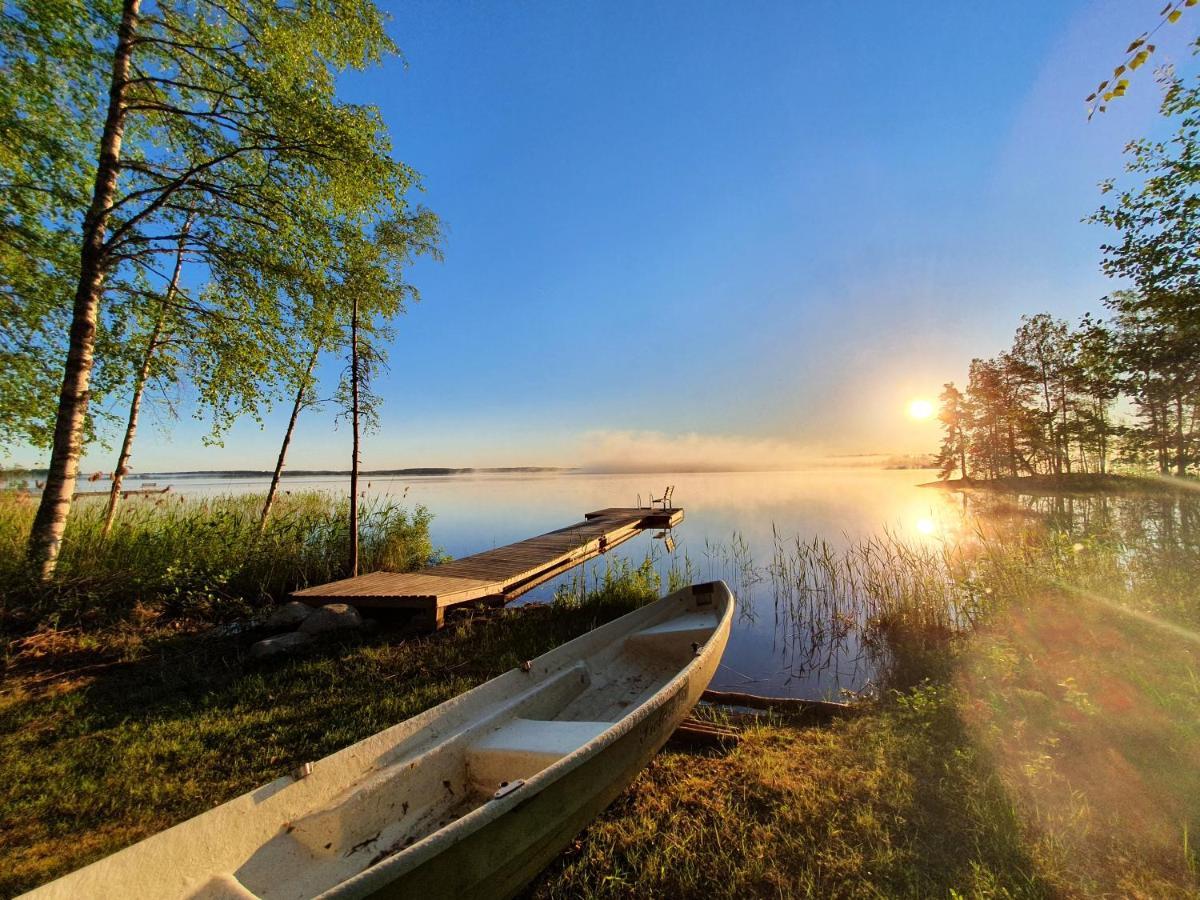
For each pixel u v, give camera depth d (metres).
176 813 3.22
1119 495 18.88
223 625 6.46
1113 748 3.44
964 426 45.97
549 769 2.30
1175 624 4.97
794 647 7.18
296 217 7.44
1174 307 9.73
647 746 3.07
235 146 7.50
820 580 10.38
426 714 3.13
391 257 9.91
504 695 3.68
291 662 5.53
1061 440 28.38
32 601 5.85
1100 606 5.71
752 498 33.44
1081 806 2.96
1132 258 10.24
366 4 7.59
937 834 2.90
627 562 10.23
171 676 5.12
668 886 2.62
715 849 2.86
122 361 8.09
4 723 4.18
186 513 9.87
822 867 2.70
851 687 5.78
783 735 4.21
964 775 3.37
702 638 4.99
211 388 8.12
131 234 7.29
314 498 14.30
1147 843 2.68
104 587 6.43
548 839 2.35
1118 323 11.34
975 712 4.16
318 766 2.56
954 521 18.02
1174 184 9.48
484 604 8.07
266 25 7.26
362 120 7.54
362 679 5.17
